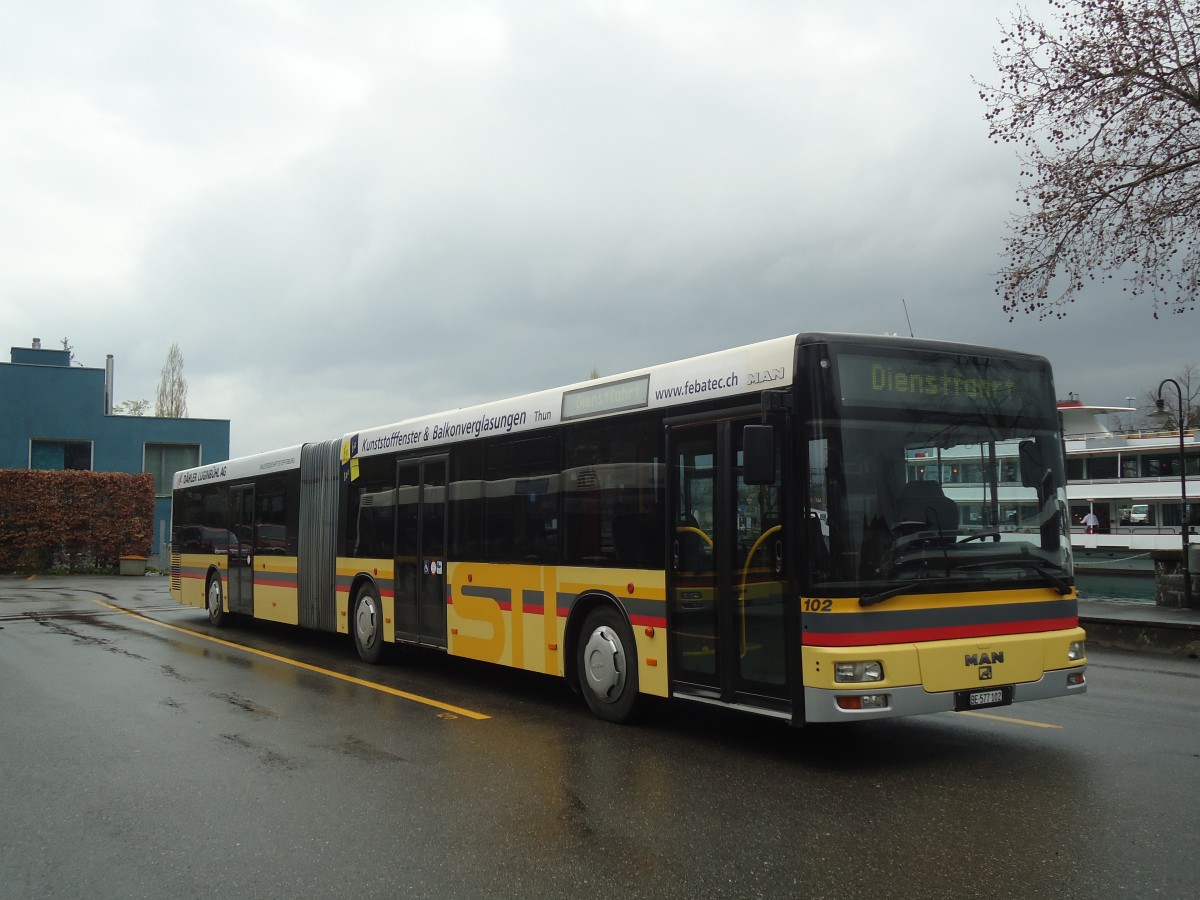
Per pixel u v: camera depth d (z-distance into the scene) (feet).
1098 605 56.49
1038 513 23.41
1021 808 18.70
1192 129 49.57
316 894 14.80
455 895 14.66
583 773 21.83
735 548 23.27
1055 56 50.60
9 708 30.53
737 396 23.49
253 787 20.97
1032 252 53.93
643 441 26.53
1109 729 26.14
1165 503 110.63
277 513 49.80
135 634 53.62
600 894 14.60
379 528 40.09
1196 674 37.11
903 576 21.24
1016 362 24.02
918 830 17.40
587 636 28.48
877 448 21.71
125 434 139.13
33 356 152.05
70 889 15.21
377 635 39.99
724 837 17.17
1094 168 50.96
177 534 65.16
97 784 21.35
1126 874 15.01
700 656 24.27
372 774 21.93
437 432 36.29
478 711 29.68
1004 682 21.90
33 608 72.49
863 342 22.22
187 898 14.75
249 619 61.57
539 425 30.68
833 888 14.66
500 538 32.24
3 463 133.18
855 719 20.35
